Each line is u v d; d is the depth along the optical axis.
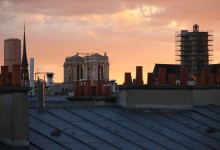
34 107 90.00
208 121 94.56
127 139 83.12
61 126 84.00
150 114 94.12
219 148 85.44
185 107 96.50
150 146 82.44
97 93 116.38
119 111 93.56
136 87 94.44
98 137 82.00
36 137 78.69
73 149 76.81
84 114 89.81
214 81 116.50
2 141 72.62
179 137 87.31
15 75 73.38
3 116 72.69
